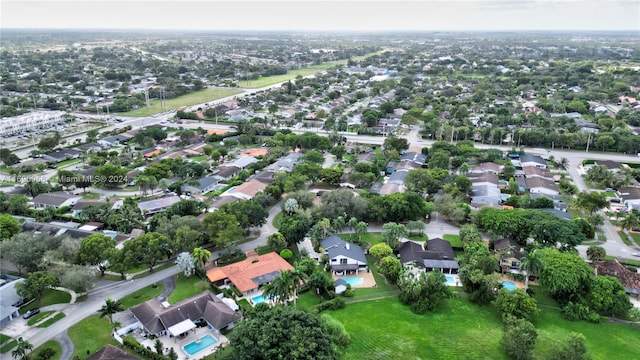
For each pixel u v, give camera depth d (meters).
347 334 115.25
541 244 157.50
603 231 181.50
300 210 177.38
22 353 106.44
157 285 142.50
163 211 187.12
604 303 126.38
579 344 103.81
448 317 127.44
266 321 100.44
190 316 122.31
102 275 148.38
